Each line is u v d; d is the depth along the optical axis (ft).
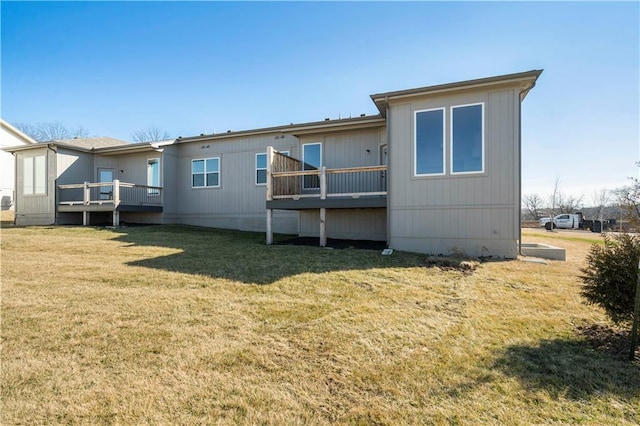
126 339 10.78
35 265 21.16
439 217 26.16
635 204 11.54
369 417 7.18
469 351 10.23
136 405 7.50
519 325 12.32
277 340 10.87
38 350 10.01
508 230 24.54
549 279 18.74
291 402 7.68
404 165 27.14
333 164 36.86
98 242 30.42
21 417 7.08
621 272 10.98
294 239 34.24
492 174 24.86
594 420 7.10
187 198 49.29
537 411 7.39
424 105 26.55
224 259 23.03
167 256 24.09
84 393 7.93
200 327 11.81
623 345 10.66
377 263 22.07
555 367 9.25
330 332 11.50
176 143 49.32
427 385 8.39
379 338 11.07
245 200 45.27
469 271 20.25
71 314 12.89
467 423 7.00
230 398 7.80
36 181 48.55
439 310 13.82
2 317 12.52
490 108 24.86
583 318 13.03
